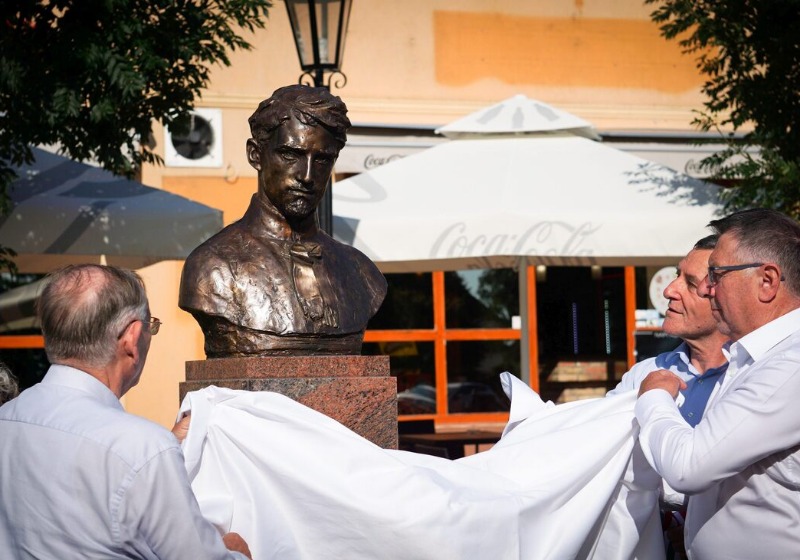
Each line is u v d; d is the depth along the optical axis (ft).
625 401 11.79
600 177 23.84
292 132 13.78
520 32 38.17
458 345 37.29
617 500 11.57
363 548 10.43
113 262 26.05
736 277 10.33
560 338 37.83
